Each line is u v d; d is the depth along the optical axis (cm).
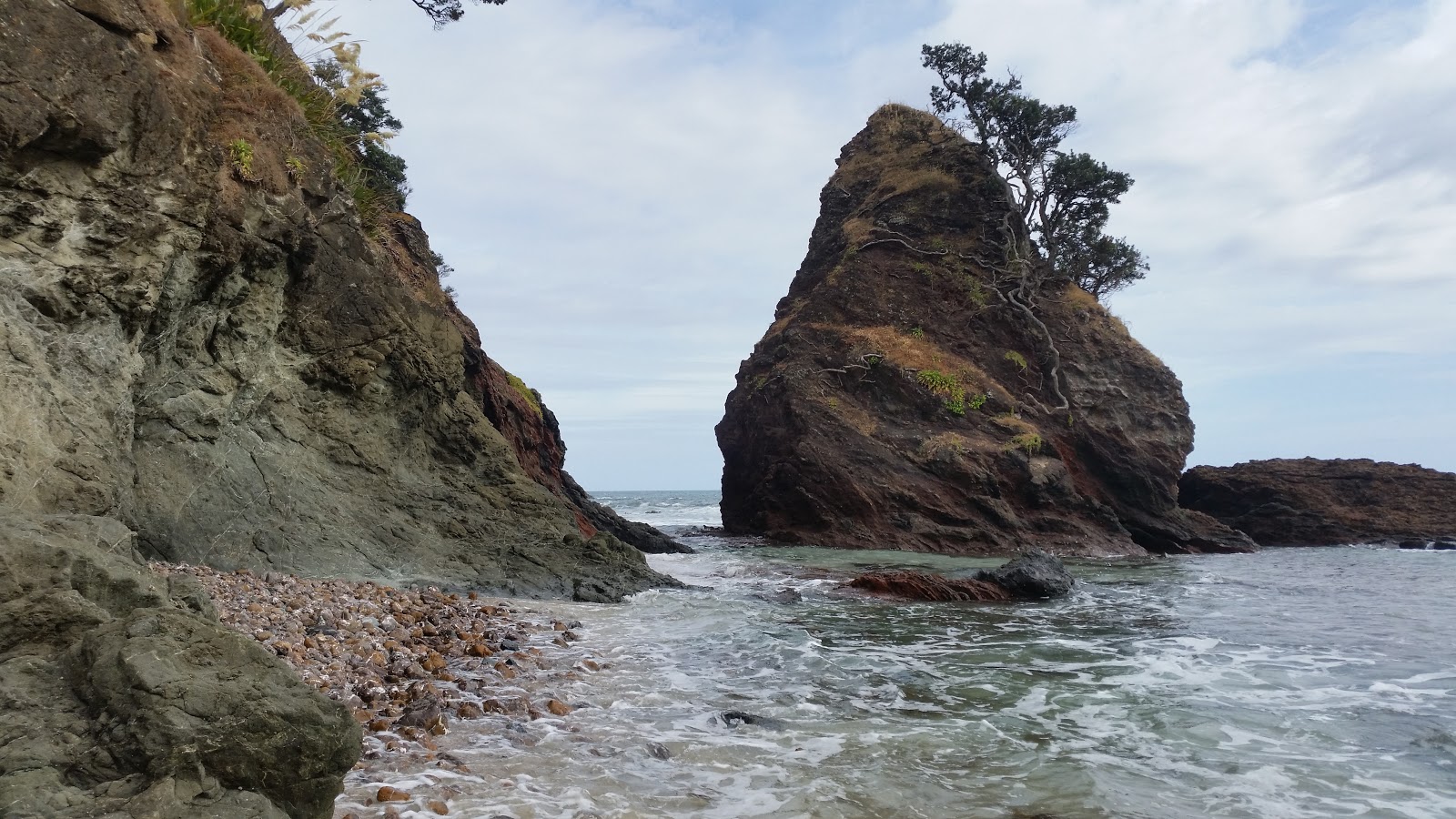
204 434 1212
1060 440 3619
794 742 715
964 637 1291
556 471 3108
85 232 932
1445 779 672
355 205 1542
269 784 389
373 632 959
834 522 3195
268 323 1316
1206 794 632
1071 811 585
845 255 4191
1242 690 960
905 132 4812
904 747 712
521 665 913
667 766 632
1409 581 2212
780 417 3556
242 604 918
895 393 3528
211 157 1112
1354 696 936
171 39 1112
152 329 1095
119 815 339
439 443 1680
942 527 3148
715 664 1001
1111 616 1543
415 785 543
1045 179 4288
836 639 1241
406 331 1583
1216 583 2141
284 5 1630
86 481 824
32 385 823
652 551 2944
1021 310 3872
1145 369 3809
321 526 1334
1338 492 4047
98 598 483
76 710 386
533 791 556
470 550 1516
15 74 859
